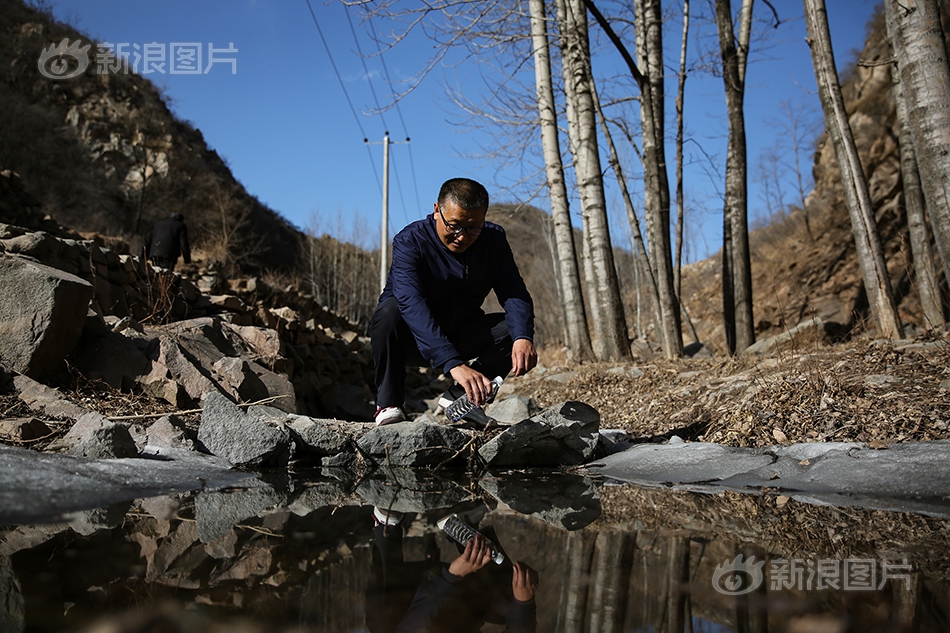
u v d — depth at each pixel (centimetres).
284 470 321
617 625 111
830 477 271
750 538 180
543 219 1920
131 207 2345
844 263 1361
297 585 134
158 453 300
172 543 166
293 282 1811
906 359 404
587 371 714
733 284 921
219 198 2652
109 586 129
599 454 375
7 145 2077
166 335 462
